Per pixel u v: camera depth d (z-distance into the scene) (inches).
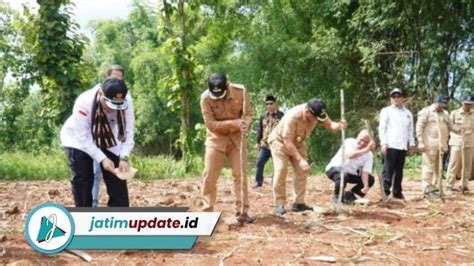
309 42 786.8
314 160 807.1
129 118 191.0
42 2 417.4
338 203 275.3
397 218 263.9
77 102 184.7
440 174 324.8
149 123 1206.3
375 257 192.5
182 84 522.6
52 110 428.8
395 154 326.3
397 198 331.0
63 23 422.3
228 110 231.5
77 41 432.1
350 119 756.6
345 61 765.3
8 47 547.2
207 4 813.2
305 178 271.9
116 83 177.9
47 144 727.7
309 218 256.1
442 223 254.1
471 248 208.8
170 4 522.6
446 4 625.0
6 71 567.2
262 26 836.0
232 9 829.2
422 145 346.0
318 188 389.4
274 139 266.4
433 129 346.3
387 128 329.1
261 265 178.2
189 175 511.8
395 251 201.9
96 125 184.9
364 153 288.8
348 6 725.9
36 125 849.5
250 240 211.6
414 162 613.0
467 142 370.0
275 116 392.5
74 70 424.2
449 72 650.8
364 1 657.6
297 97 789.9
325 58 757.3
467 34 633.6
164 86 542.3
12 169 461.1
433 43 628.1
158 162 520.7
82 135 183.9
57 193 335.6
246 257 187.5
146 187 392.2
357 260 186.7
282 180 263.9
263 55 802.2
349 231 232.4
